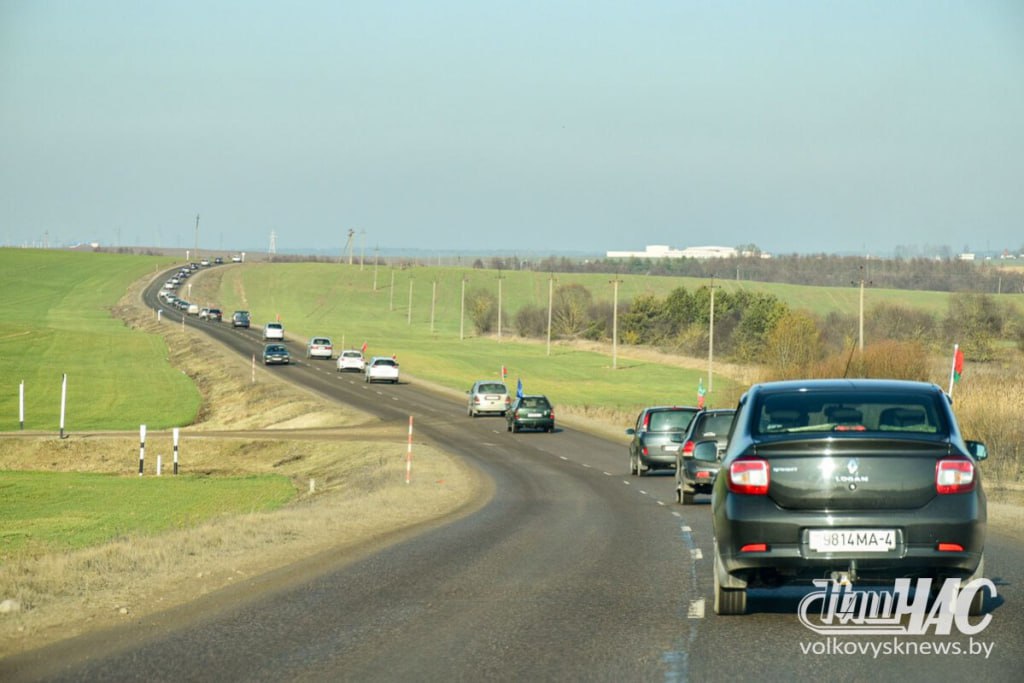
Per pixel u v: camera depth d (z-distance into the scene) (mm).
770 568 30125
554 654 28656
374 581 41156
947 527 29406
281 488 115562
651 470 108250
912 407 31641
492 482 94875
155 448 154000
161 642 30656
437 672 26844
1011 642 29188
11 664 28266
